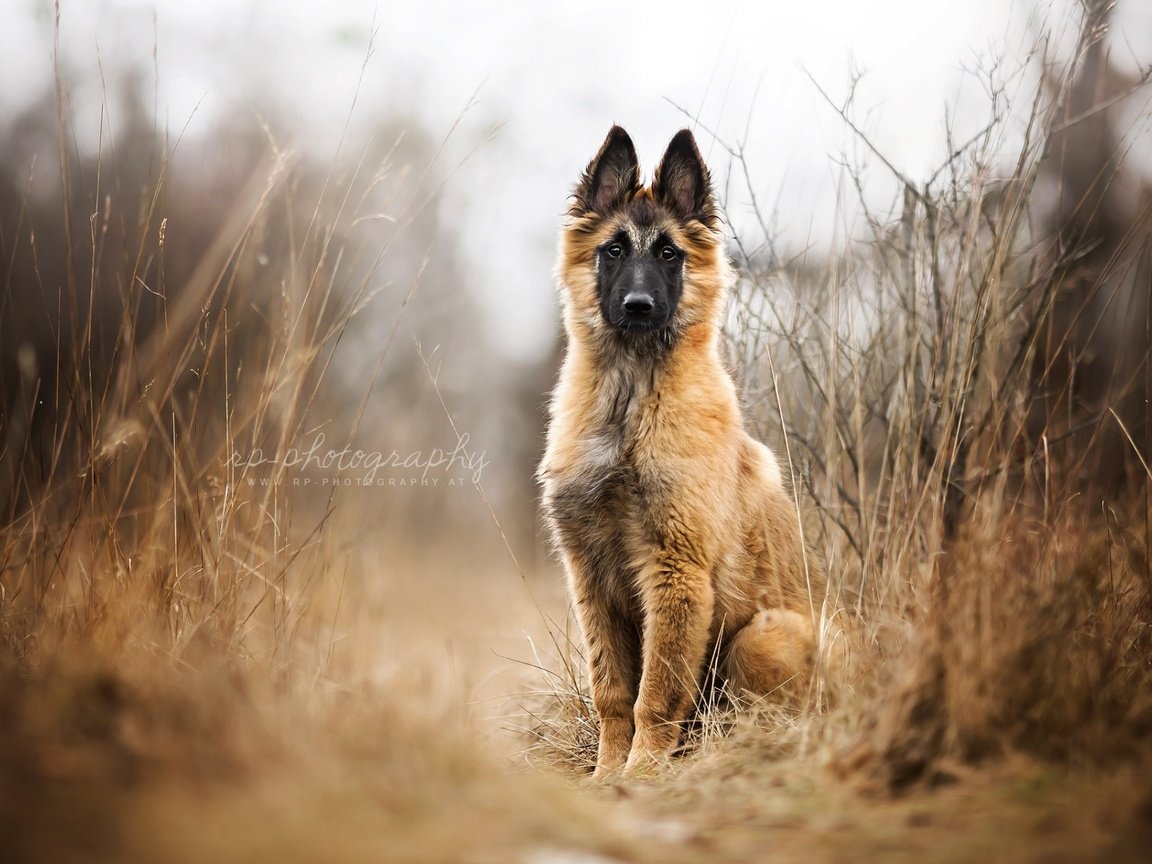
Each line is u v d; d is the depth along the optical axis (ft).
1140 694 21.35
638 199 36.24
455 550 72.33
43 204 61.87
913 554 28.53
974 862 15.20
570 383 35.17
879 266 37.17
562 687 36.37
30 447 31.32
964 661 19.80
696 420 32.65
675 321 34.12
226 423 30.50
